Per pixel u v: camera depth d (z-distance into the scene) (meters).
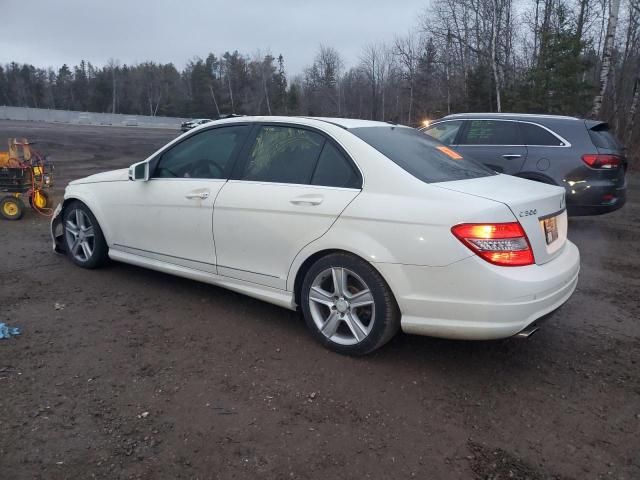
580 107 22.02
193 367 3.42
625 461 2.62
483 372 3.46
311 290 3.68
